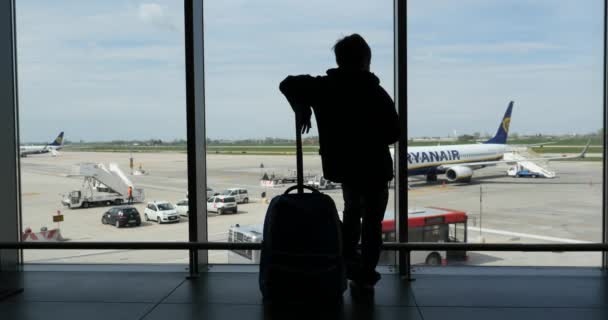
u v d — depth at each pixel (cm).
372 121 216
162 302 234
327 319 207
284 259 205
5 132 305
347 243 240
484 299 235
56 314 218
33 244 271
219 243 268
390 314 213
